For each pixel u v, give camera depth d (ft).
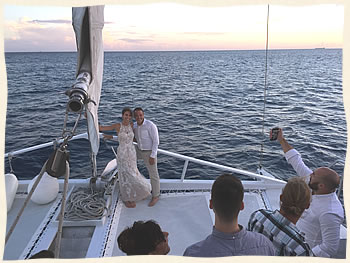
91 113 6.65
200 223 11.18
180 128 42.93
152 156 12.01
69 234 10.34
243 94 74.90
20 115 49.08
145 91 80.59
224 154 31.55
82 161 25.93
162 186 13.15
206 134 39.60
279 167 27.84
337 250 7.32
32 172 24.56
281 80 100.37
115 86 90.33
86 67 6.81
